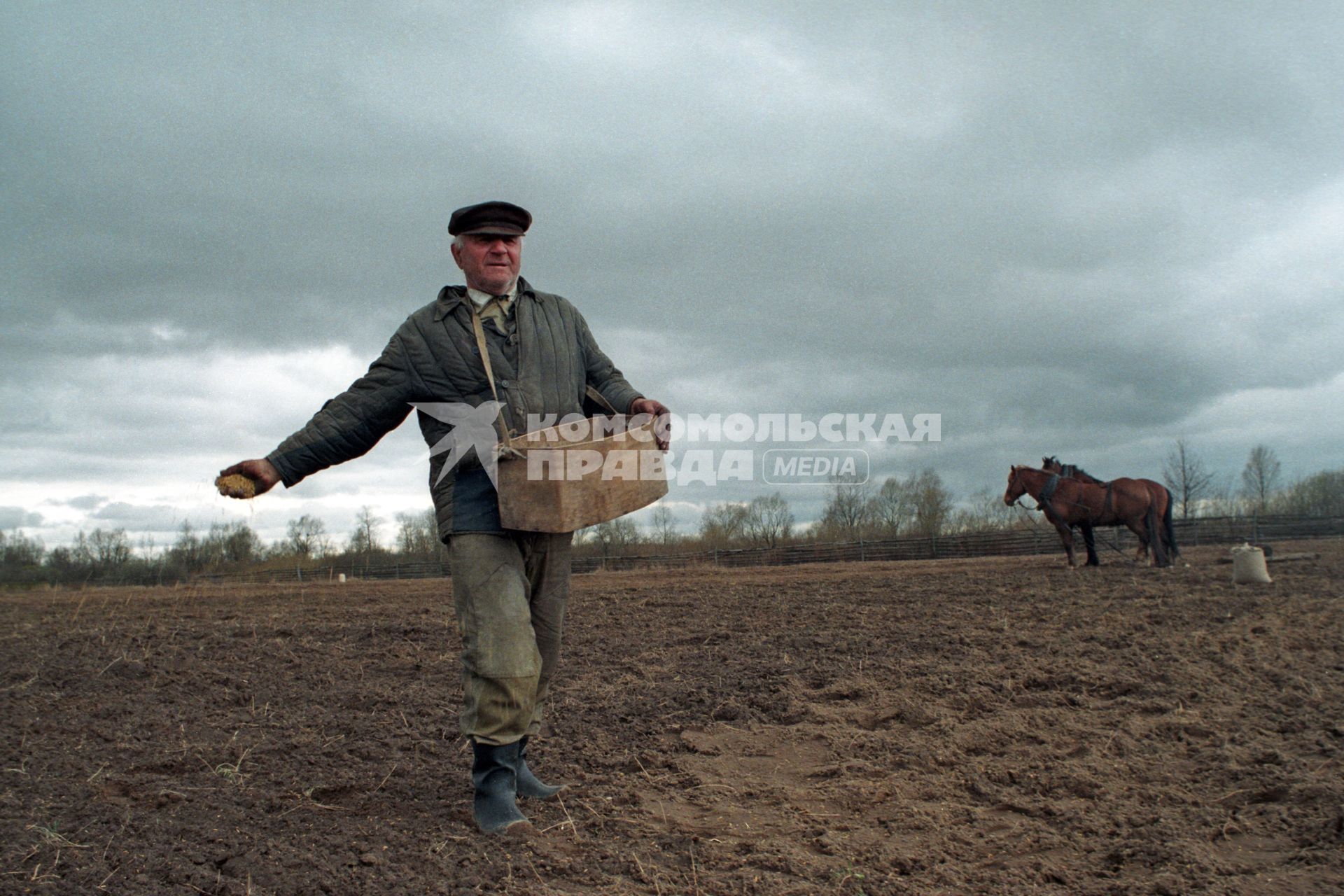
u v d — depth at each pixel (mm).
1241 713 4996
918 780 4156
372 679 6789
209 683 6527
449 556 3537
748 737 4980
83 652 7824
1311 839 3307
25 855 3160
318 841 3426
